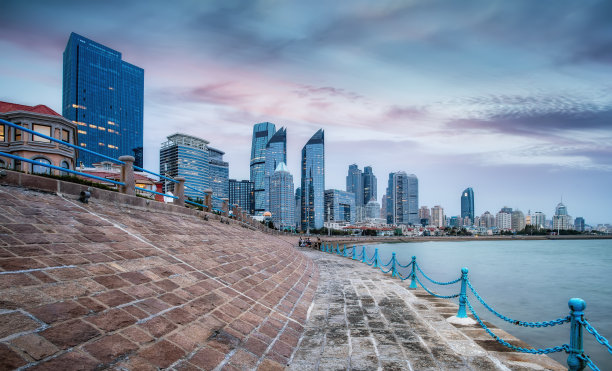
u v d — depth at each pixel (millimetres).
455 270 51219
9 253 4992
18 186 8117
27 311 3801
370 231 181375
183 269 7363
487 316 23547
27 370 3016
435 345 6289
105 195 10242
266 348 5516
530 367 5273
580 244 167750
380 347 6180
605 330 20906
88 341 3768
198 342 4785
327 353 5863
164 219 11875
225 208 21406
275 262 13711
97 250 6367
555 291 33125
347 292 11594
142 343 4172
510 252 99312
